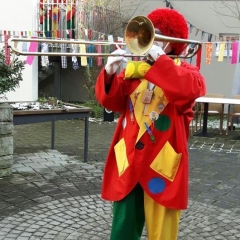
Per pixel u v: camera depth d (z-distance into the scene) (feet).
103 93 8.07
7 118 16.66
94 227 12.39
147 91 8.05
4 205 13.79
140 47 7.07
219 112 30.30
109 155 8.53
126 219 8.16
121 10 39.52
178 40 7.45
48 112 18.30
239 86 33.35
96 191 15.58
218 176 18.22
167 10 8.05
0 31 28.58
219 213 13.74
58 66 40.47
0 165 16.66
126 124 8.34
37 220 12.70
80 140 25.72
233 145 25.45
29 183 16.17
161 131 7.99
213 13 38.70
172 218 8.07
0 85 16.67
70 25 34.17
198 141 26.32
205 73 39.01
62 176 17.33
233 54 25.50
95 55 7.66
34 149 22.56
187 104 7.45
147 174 7.97
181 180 7.79
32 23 34.47
